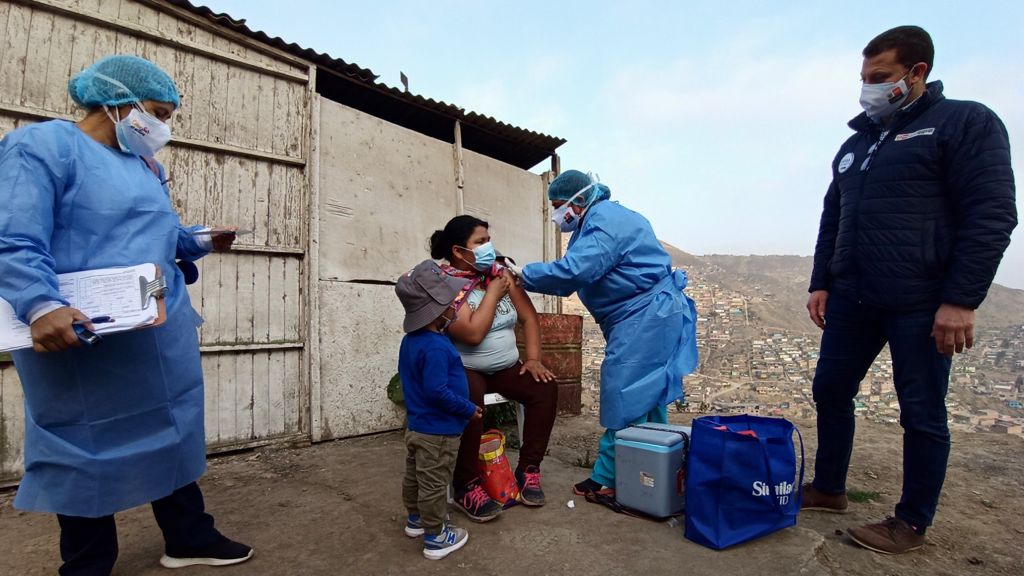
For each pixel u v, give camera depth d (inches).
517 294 123.3
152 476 80.2
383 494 128.0
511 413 207.8
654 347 115.8
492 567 90.7
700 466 98.9
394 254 204.7
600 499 117.3
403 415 198.8
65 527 81.0
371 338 195.5
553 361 221.9
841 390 110.9
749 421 109.0
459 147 229.6
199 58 164.7
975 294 87.0
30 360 74.5
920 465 95.6
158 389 80.4
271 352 173.5
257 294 171.3
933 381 94.3
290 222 178.9
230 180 168.1
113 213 76.4
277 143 177.6
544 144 265.3
